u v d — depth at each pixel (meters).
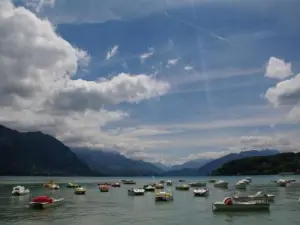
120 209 75.12
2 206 80.06
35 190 152.75
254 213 66.38
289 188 152.25
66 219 60.47
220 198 103.00
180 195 115.69
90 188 172.00
